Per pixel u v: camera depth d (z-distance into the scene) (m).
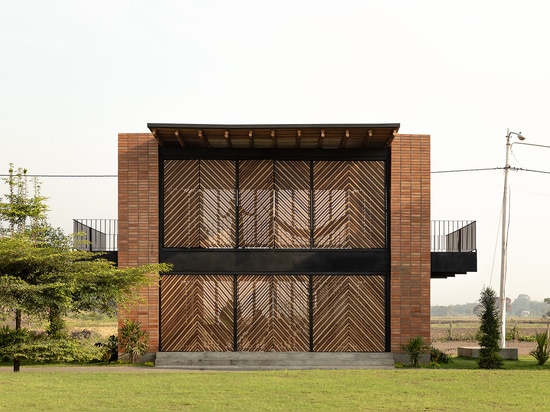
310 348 24.20
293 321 24.30
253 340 24.23
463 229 25.56
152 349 24.02
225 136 22.91
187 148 24.75
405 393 15.98
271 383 17.28
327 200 24.70
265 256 24.42
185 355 23.59
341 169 24.81
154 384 17.11
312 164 24.78
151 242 24.42
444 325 68.56
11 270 20.19
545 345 24.62
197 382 17.45
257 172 24.78
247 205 24.69
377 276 24.50
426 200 24.53
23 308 19.62
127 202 24.58
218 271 24.41
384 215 24.69
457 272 25.75
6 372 20.02
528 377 18.75
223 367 23.08
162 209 24.70
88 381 17.64
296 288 24.44
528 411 14.03
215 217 24.67
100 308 21.33
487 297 23.89
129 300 22.09
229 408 14.00
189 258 24.42
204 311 24.34
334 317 24.34
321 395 15.57
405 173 24.59
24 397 15.12
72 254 20.41
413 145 24.67
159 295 24.36
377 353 23.91
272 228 24.55
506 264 32.69
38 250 19.86
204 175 24.80
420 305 24.23
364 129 22.64
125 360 23.89
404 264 24.34
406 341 24.11
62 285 19.33
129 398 15.09
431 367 23.50
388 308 24.36
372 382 17.53
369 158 24.75
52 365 23.50
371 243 24.62
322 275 24.44
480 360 23.23
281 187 24.75
